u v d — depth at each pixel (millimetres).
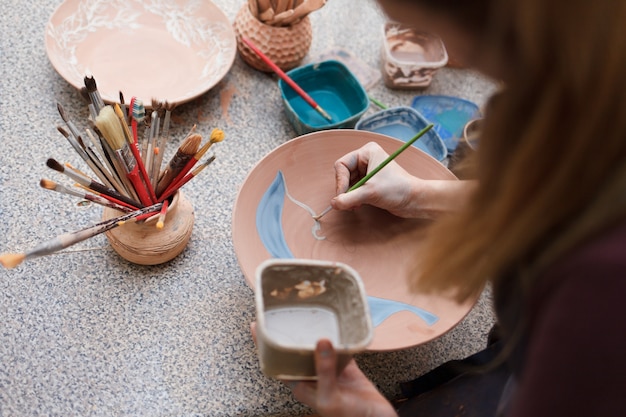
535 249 465
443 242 499
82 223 944
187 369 844
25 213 936
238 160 1067
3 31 1135
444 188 900
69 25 1096
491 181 449
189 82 1108
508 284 532
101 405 797
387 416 671
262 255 865
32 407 782
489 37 396
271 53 1146
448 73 1261
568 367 439
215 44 1143
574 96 370
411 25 428
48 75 1093
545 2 345
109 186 826
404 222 948
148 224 852
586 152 386
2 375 798
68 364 821
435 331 808
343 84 1170
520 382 520
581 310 420
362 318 603
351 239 928
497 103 433
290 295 672
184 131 1080
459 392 798
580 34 344
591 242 419
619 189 398
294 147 947
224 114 1120
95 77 1072
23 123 1027
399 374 894
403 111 1123
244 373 852
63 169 716
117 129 736
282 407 832
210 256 953
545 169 409
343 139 978
